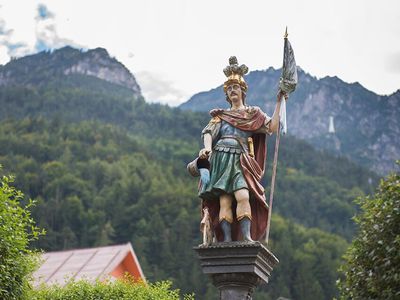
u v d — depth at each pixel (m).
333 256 92.94
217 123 10.05
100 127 148.25
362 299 15.31
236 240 9.66
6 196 15.17
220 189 9.55
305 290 79.31
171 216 98.56
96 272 32.31
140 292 23.52
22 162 114.81
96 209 102.19
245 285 9.13
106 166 119.06
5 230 14.90
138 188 107.88
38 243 86.88
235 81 10.15
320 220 135.50
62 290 23.02
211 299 72.44
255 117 9.95
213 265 9.17
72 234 92.12
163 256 84.69
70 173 112.69
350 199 144.00
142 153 140.75
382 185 16.34
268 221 9.64
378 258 15.20
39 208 94.94
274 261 9.58
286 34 9.98
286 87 9.86
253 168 9.75
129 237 96.12
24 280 15.62
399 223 15.23
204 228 9.46
